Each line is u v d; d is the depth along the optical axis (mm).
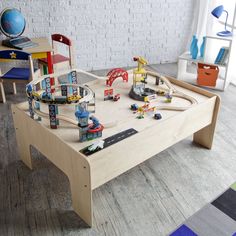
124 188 1887
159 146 1811
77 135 1661
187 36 4156
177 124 1864
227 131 2533
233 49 3303
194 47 3389
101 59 3822
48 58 2842
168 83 2225
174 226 1632
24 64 3400
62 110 1908
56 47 3385
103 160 1497
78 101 1681
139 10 3730
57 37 3178
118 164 1593
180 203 1783
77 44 3619
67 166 1580
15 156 2146
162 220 1667
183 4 3916
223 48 3246
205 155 2219
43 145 1741
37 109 1805
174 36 4082
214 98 2066
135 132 1682
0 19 2918
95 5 3500
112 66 3924
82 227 1611
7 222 1634
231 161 2162
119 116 1864
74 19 3479
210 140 2248
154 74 2291
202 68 3316
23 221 1640
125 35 3809
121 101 2049
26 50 2773
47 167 2043
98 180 1525
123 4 3621
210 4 3643
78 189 1569
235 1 3381
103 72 3771
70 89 2025
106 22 3641
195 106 1944
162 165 2102
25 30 3307
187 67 4031
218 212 1724
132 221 1657
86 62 3764
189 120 1947
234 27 3457
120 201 1788
